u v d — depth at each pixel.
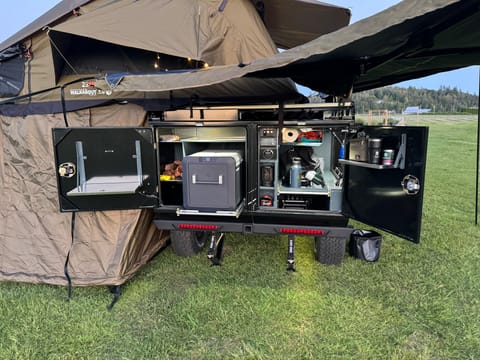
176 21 2.76
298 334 2.34
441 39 3.08
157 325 2.48
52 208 3.17
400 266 3.31
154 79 2.40
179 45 2.67
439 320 2.45
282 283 3.03
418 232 2.31
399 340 2.25
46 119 3.11
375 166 2.42
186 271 3.31
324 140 3.66
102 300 2.82
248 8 3.55
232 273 3.25
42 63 3.02
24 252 3.14
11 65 3.06
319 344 2.23
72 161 2.66
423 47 2.54
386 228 2.55
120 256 2.99
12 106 3.14
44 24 2.90
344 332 2.35
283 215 2.85
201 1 2.91
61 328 2.45
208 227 3.02
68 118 3.09
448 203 5.61
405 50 2.63
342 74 2.94
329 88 3.00
